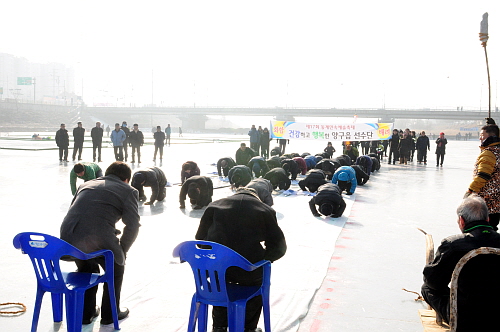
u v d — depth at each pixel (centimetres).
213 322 365
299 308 423
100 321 390
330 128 2072
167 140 3562
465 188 1334
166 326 384
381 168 1984
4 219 795
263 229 360
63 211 871
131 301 437
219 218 361
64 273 375
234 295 334
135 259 572
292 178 1398
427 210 959
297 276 514
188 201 1024
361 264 567
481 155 475
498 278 280
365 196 1152
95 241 367
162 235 699
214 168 1794
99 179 399
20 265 539
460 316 282
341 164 1542
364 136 2047
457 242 301
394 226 794
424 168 2020
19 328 372
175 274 516
